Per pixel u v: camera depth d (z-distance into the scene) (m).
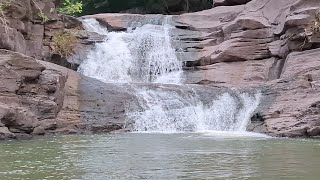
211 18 25.83
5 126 12.65
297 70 18.16
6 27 16.52
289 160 8.56
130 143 11.62
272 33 21.73
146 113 16.34
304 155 9.31
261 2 23.59
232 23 23.03
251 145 11.19
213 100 17.12
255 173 7.11
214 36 24.02
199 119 16.64
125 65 22.83
